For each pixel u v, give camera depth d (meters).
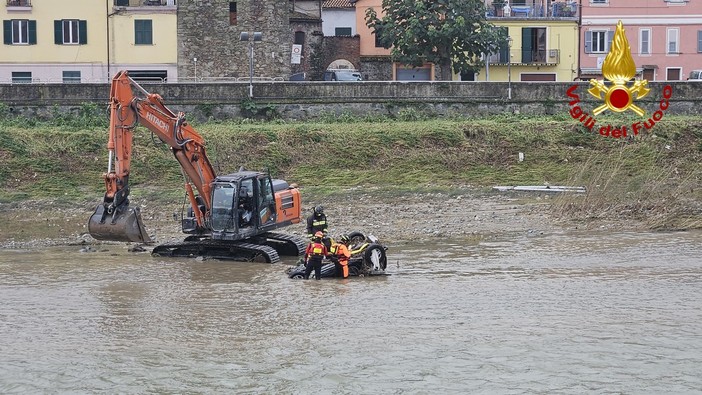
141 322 25.86
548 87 63.91
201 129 57.31
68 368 22.27
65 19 70.81
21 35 70.69
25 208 48.19
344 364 22.28
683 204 45.09
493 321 25.50
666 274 31.33
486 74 76.81
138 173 52.19
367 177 53.47
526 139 56.78
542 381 21.06
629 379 21.09
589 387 20.66
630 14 80.81
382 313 26.44
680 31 80.94
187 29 71.81
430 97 63.44
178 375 21.77
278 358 22.77
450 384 20.98
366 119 61.56
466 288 29.45
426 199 49.66
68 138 54.44
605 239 38.44
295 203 37.00
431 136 56.59
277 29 72.75
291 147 55.41
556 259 34.31
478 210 46.16
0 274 32.22
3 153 52.72
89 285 30.41
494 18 80.25
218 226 34.31
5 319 26.25
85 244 38.97
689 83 63.72
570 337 23.98
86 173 52.25
